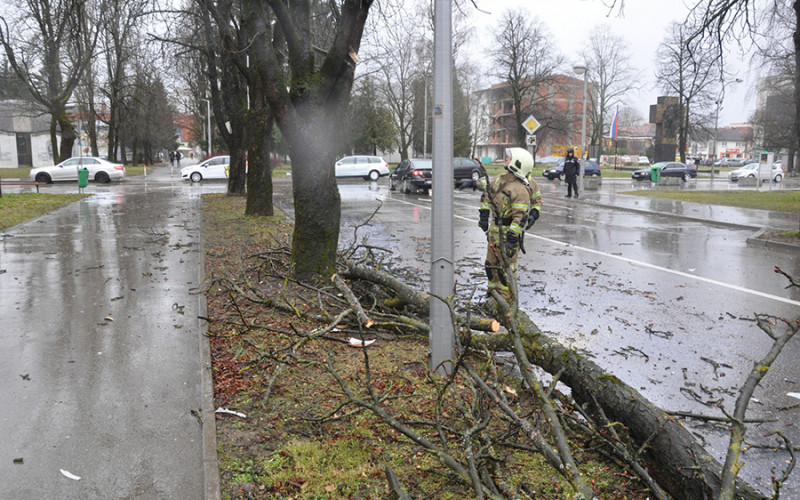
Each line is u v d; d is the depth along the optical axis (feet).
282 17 24.29
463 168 105.50
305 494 10.66
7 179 126.82
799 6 48.85
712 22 47.06
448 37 15.38
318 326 20.04
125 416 14.01
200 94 93.35
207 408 14.05
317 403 14.38
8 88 115.85
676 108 170.91
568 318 23.25
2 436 13.03
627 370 17.78
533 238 45.52
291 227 47.62
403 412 13.70
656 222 57.31
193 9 54.24
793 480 11.90
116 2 49.52
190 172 125.29
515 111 183.93
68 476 11.44
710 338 20.92
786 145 138.41
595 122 239.30
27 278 28.37
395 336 19.33
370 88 190.39
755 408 15.23
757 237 44.70
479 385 13.17
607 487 11.00
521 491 10.52
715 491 9.86
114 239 40.81
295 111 24.99
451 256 15.87
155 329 20.48
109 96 125.59
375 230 49.73
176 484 11.23
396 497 10.34
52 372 16.70
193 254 34.81
